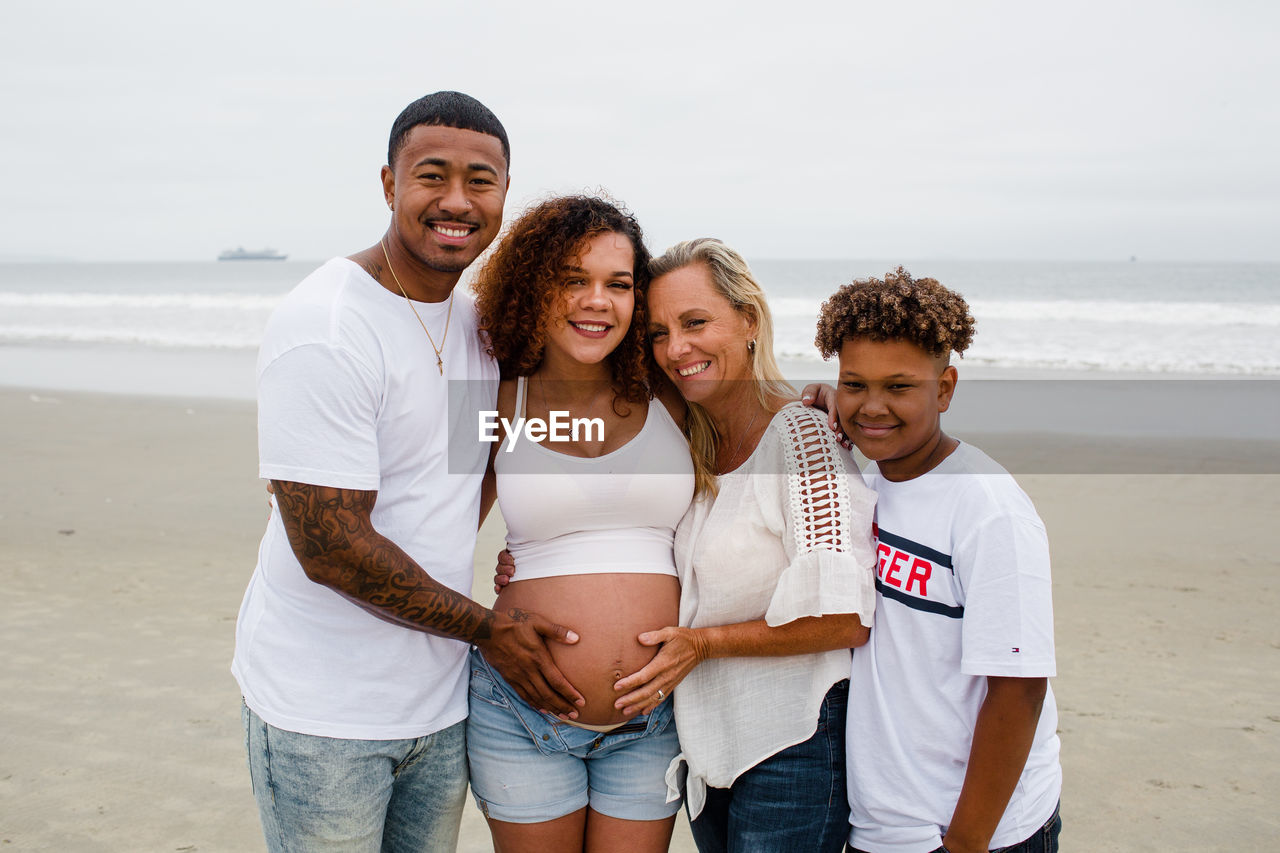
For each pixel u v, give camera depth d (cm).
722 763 246
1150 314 2525
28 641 517
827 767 238
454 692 246
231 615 552
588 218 246
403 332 228
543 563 256
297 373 210
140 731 423
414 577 218
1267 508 734
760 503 244
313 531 210
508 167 240
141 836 347
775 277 6047
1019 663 202
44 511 750
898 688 226
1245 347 1755
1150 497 771
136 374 1578
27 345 2084
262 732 226
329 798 225
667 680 241
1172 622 529
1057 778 229
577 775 254
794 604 230
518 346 259
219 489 814
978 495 214
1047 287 4597
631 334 263
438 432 234
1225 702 440
